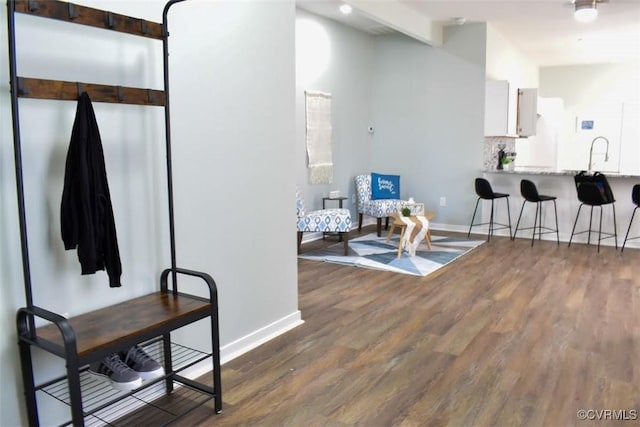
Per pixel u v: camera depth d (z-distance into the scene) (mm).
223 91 2863
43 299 2070
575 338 3268
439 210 7457
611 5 5641
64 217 1962
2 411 1962
